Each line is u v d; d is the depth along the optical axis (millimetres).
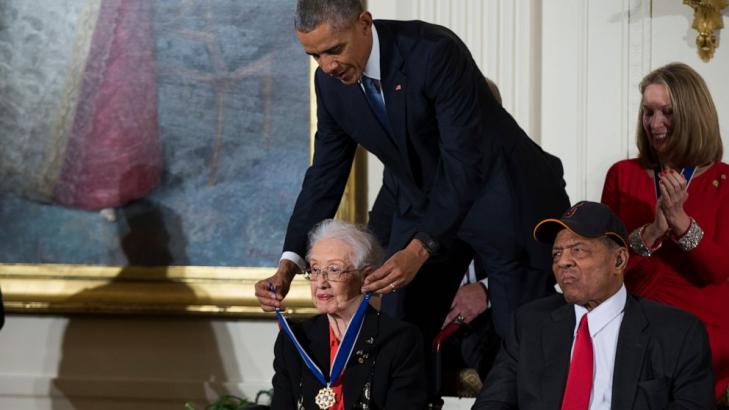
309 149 10711
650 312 6812
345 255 7164
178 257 10836
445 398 10469
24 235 11000
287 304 10500
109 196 10914
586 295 6797
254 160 10766
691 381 6637
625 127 10289
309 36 6742
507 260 8117
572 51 10367
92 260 10938
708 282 8172
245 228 10773
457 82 7141
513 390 6984
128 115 10891
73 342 11055
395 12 10617
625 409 6594
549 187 8086
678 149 8336
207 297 10695
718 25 10125
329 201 8055
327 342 7281
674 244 8305
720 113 10141
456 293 8680
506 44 10453
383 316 7246
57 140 10977
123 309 10789
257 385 10750
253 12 10719
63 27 10938
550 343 6906
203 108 10805
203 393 10836
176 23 10805
